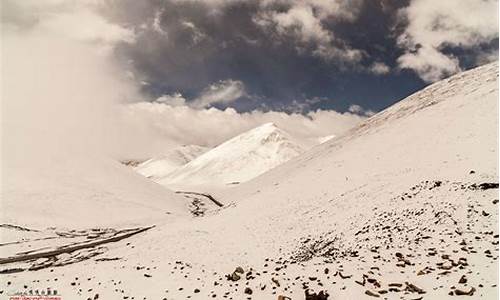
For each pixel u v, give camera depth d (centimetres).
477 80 8112
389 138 7344
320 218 4497
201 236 4759
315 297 1902
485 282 1870
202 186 19100
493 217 2653
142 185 11150
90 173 10075
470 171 3716
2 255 4772
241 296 2061
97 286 2392
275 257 3559
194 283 2323
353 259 2472
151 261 3247
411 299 1830
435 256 2289
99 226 7262
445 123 6253
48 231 6481
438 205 3167
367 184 5109
